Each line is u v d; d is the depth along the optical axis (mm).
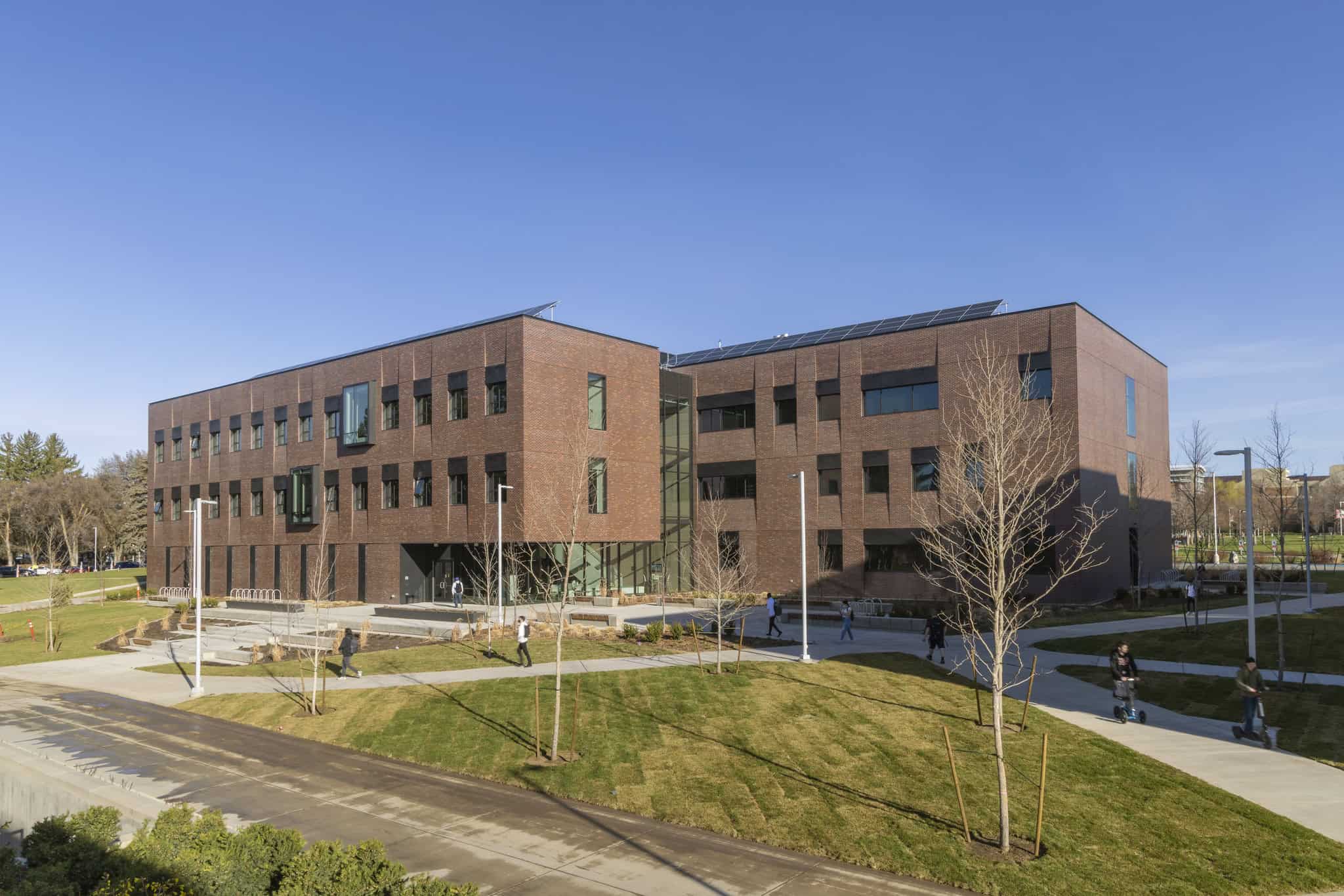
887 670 25938
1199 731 18766
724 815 14531
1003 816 12672
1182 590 43625
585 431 44750
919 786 15539
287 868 9742
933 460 46750
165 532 70188
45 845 10875
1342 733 18469
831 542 50719
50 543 94812
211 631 42281
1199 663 26578
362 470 53188
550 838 13797
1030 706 21297
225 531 63906
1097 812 14008
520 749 18734
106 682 29969
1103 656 28203
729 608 40531
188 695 26781
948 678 24828
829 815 14320
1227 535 88938
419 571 51531
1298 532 93125
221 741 20797
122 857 10219
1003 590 14164
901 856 12602
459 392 48156
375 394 52469
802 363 52531
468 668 27984
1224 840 12742
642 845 13406
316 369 56875
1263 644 28578
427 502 49469
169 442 70125
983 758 16953
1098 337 45781
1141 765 16188
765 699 22188
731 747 18219
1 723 23359
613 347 49906
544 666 27656
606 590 50781
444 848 13398
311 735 20938
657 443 52469
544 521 44969
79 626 48000
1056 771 16016
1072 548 41656
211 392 66062
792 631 37000
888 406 49031
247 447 62250
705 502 56219
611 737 19234
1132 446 50469
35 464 128000
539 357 45500
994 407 21844
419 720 21562
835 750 17812
